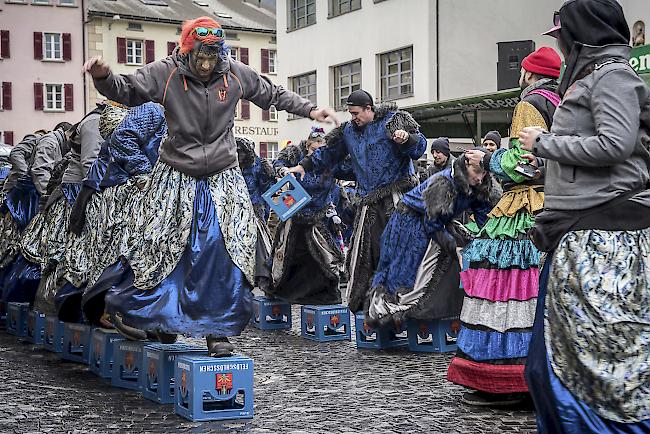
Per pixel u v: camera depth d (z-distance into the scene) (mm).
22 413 6164
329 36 34062
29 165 10211
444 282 8492
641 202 4086
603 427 3979
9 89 57594
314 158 9703
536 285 5988
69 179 8555
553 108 5566
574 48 4227
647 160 4141
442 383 7078
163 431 5613
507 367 5984
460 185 7250
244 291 6086
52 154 9570
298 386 7035
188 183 6102
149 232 6102
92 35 58844
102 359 7496
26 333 9984
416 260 8586
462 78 30234
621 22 4199
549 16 30547
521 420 5773
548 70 5984
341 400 6469
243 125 58062
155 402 6504
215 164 6109
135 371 7059
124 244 6301
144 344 6809
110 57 59375
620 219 4070
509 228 6078
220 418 5895
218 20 62531
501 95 17672
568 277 4070
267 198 7371
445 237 7445
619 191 4074
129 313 6055
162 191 6129
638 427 3965
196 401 5844
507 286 6043
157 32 60656
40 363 8297
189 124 6066
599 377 3971
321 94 34625
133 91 5988
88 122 8281
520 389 5965
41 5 58000
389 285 8688
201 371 5852
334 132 9625
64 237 8555
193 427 5703
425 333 8766
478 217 7387
